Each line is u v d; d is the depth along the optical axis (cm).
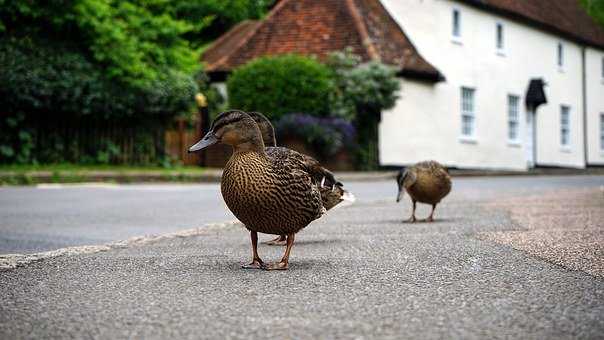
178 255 633
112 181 1983
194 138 2697
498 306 409
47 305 423
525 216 963
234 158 512
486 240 698
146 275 524
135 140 2388
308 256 615
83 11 2245
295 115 2478
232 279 504
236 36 3522
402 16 3064
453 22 3231
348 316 388
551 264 552
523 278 494
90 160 2270
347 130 2542
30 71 2103
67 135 2239
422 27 3080
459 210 1092
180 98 2430
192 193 1535
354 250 646
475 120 3359
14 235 844
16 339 349
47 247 743
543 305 410
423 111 3006
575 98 4238
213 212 1135
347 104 2639
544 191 1582
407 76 2902
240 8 4306
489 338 342
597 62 4519
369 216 1021
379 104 2664
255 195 506
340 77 2672
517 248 638
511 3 3691
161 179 2077
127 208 1195
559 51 4106
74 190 1591
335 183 605
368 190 1723
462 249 637
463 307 407
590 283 475
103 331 362
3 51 2142
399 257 595
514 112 3684
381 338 343
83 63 2255
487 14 3447
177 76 2480
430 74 2978
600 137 4538
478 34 3381
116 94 2272
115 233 870
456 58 3228
